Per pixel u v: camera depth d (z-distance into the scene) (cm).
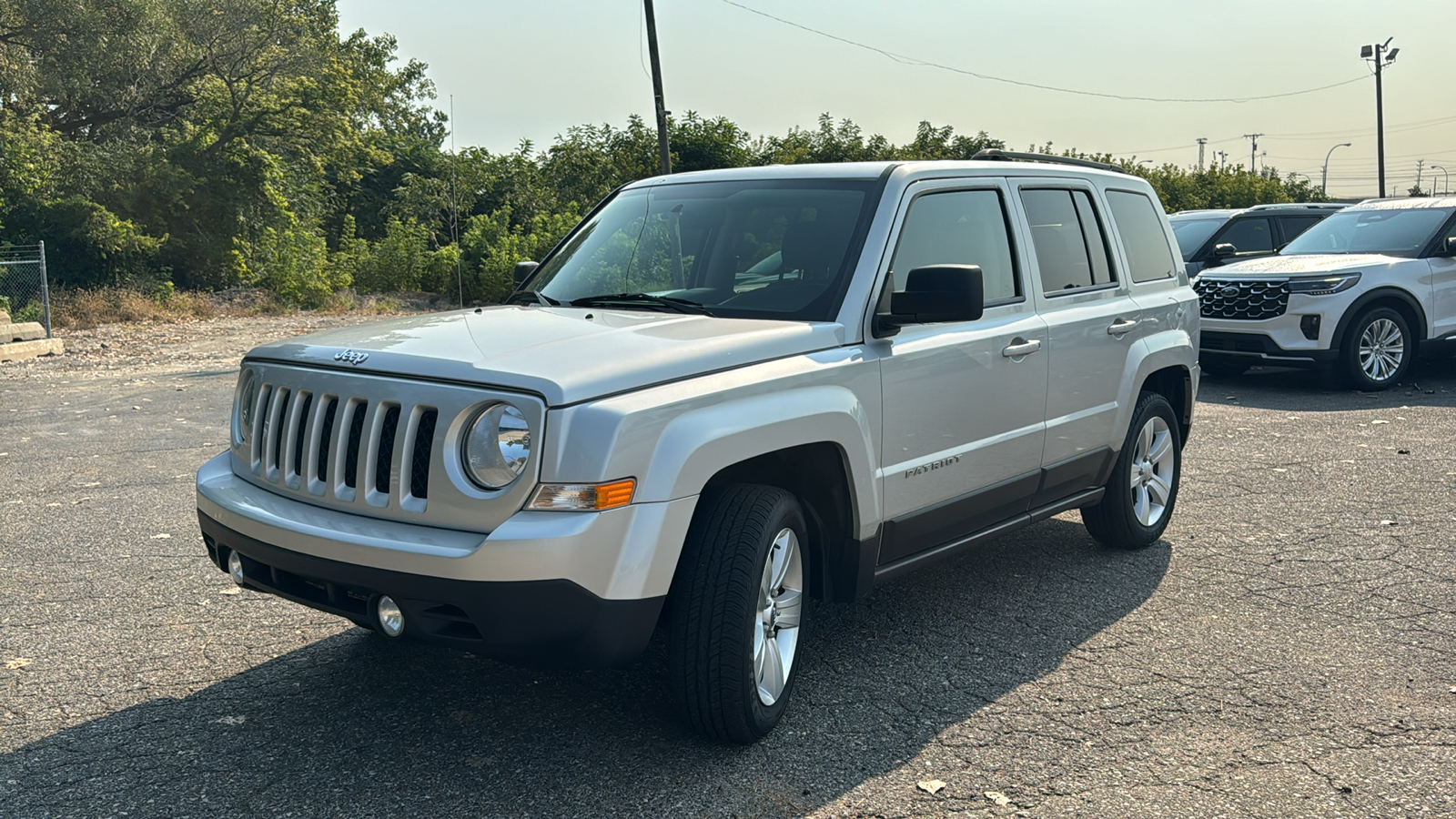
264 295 2969
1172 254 607
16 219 2712
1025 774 335
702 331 362
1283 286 1104
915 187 430
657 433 316
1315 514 641
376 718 374
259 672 414
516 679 407
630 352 333
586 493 304
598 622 308
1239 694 393
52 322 2209
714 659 331
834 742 356
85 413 1072
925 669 418
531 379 310
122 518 648
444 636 312
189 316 2516
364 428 331
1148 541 577
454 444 317
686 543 336
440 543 307
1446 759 343
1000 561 558
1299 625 462
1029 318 471
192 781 329
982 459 444
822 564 395
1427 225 1173
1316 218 1430
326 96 3850
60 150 2986
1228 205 5303
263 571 355
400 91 5678
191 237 3294
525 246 3234
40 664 423
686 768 338
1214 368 1305
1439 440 853
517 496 307
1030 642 445
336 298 2891
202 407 1106
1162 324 569
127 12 3291
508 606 300
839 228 413
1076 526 629
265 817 308
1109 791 324
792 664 371
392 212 4841
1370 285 1090
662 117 2439
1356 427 916
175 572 541
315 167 3991
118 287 2678
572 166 3444
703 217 449
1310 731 363
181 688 400
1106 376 521
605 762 342
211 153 3406
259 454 373
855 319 389
